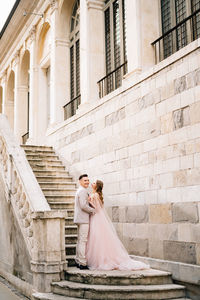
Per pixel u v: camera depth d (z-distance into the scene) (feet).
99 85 39.55
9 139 33.09
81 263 24.79
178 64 24.90
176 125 24.62
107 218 26.53
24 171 28.81
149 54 31.04
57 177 38.32
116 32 38.93
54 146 44.75
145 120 27.73
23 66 66.59
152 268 25.09
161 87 26.35
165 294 21.38
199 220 22.04
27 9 57.77
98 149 34.12
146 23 31.40
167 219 24.61
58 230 24.45
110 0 40.06
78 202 25.64
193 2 28.58
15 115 66.90
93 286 21.83
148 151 27.12
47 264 23.62
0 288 28.66
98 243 25.07
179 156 24.11
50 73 53.31
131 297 20.94
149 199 26.53
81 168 37.29
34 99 56.44
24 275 26.58
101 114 34.01
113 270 24.14
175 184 24.21
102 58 40.40
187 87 23.95
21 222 27.66
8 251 31.55
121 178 30.09
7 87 75.10
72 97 47.80
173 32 30.42
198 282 21.12
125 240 28.89
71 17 49.24
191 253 22.38
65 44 48.80
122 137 30.42
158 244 25.26
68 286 22.17
